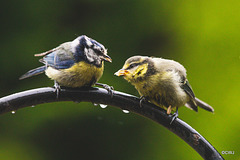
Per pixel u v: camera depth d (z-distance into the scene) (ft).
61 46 27.66
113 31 38.22
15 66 37.11
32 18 37.45
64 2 37.83
